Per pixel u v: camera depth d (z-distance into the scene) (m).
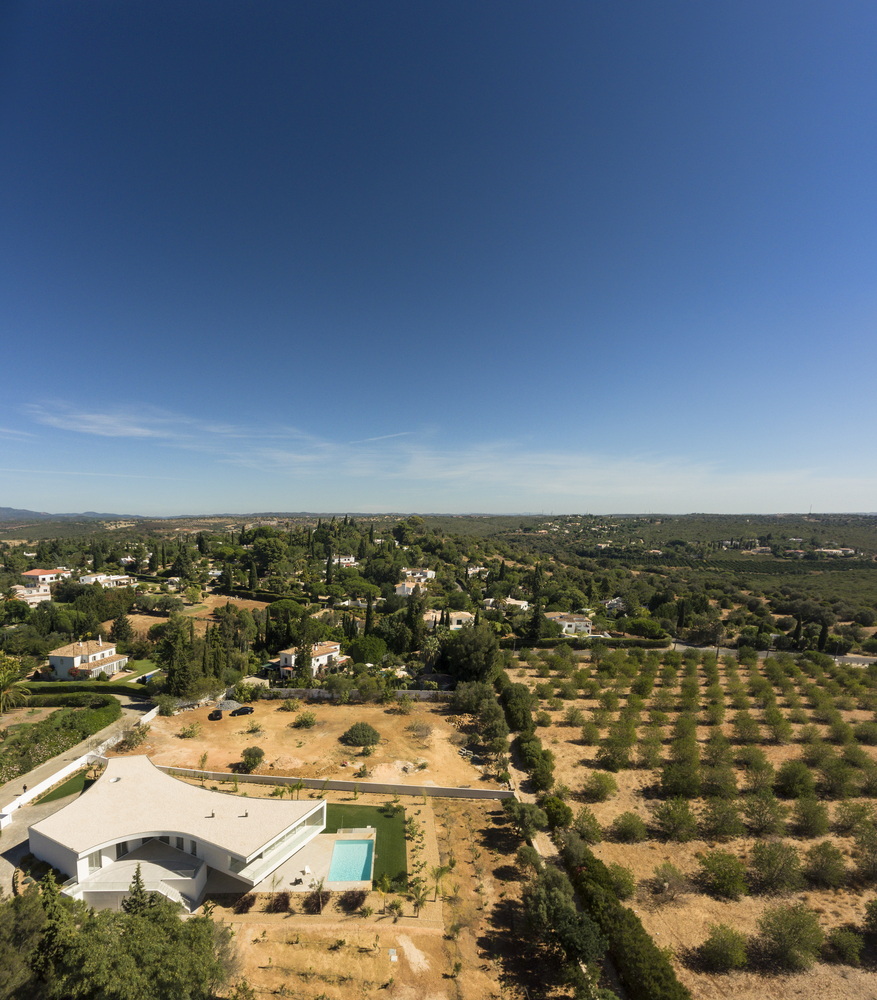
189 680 68.44
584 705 71.62
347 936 31.56
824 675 83.69
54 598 141.50
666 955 29.53
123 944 22.78
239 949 30.20
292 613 121.19
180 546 185.12
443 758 55.62
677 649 106.94
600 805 47.09
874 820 43.78
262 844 34.31
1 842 38.62
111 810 37.97
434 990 28.52
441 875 37.16
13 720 62.06
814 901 35.59
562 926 29.78
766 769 49.91
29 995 21.64
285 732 61.09
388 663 90.75
